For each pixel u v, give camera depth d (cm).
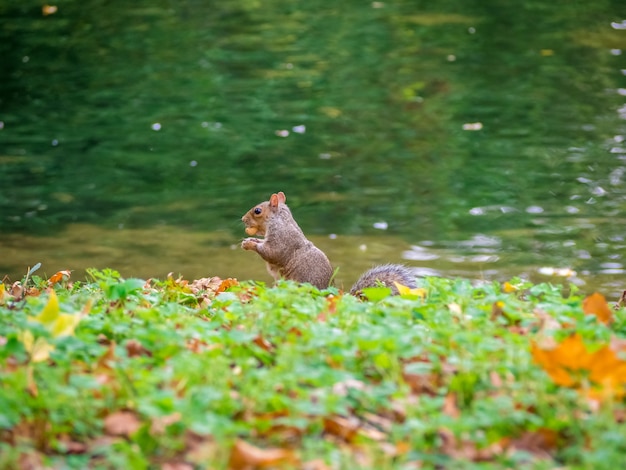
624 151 1945
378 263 1428
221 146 2022
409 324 626
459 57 2614
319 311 683
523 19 2959
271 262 1015
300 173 1872
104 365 543
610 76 2444
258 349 568
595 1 3147
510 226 1595
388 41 2756
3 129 2125
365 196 1748
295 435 480
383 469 436
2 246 1505
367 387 524
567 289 1319
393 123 2150
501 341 587
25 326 550
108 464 459
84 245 1510
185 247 1502
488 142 2022
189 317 677
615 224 1591
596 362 518
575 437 477
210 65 2567
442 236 1552
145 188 1803
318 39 2791
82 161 1941
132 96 2339
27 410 486
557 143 1997
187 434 475
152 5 3141
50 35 2819
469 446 465
